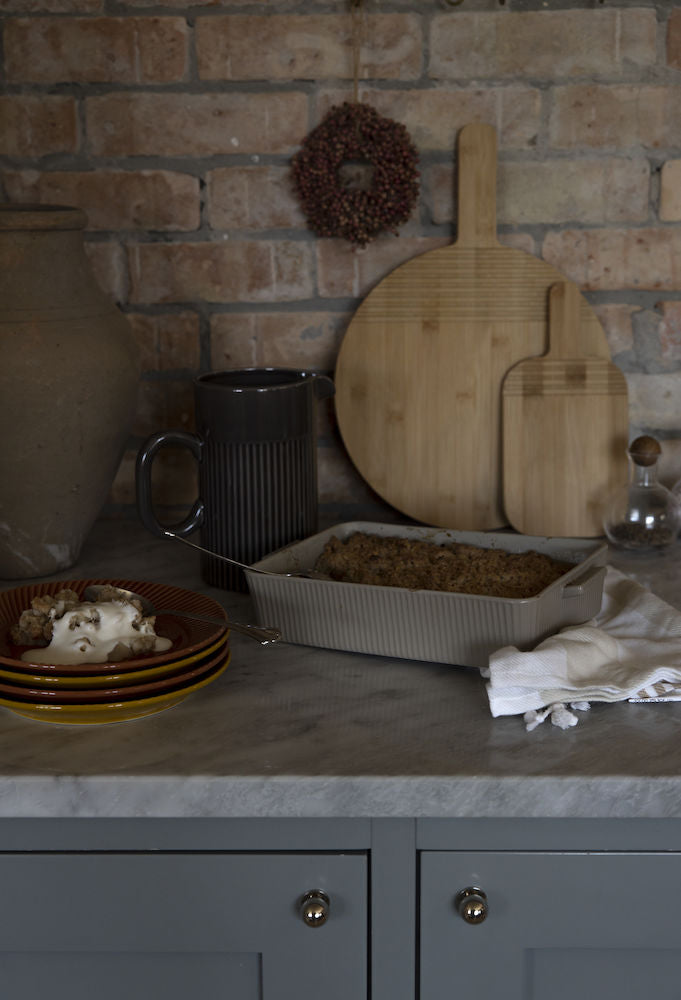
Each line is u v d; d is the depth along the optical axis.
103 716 0.99
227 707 1.05
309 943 0.98
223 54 1.47
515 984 0.99
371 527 1.32
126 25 1.46
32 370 1.21
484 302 1.52
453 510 1.58
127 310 1.56
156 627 1.10
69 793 0.92
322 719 1.02
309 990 0.99
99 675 0.97
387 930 0.98
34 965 1.00
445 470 1.57
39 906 0.97
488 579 1.16
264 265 1.55
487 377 1.54
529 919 0.97
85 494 1.32
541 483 1.54
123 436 1.34
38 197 1.52
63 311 1.26
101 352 1.27
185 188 1.52
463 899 0.96
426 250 1.54
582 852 0.96
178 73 1.48
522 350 1.53
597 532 1.55
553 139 1.50
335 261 1.54
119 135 1.50
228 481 1.29
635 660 1.09
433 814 0.92
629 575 1.36
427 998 1.00
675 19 1.46
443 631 1.09
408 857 0.96
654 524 1.42
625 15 1.46
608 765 0.93
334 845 0.96
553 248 1.54
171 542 1.52
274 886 0.97
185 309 1.56
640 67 1.47
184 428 1.60
